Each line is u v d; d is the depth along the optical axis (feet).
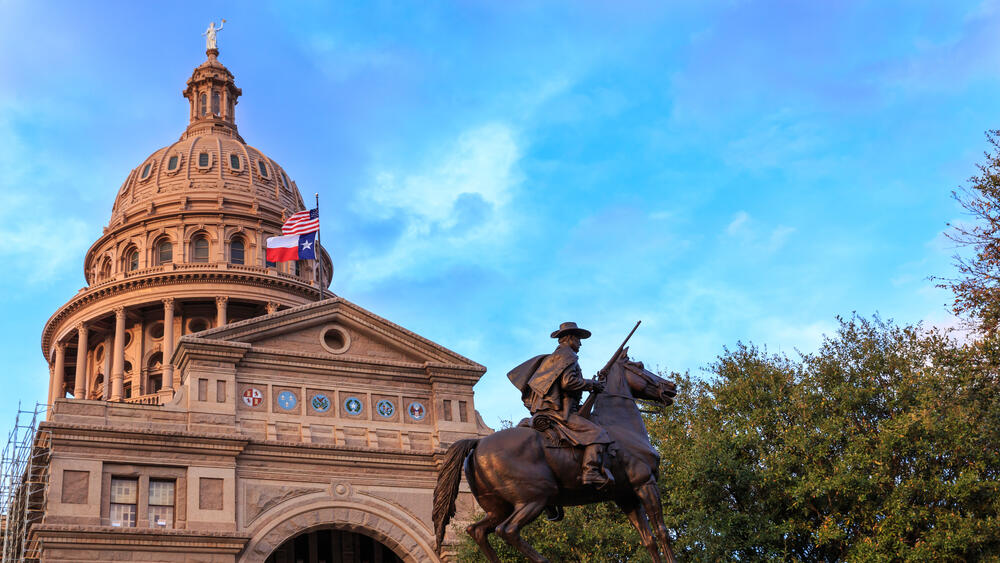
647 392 57.11
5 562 177.99
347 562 194.80
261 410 178.60
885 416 127.44
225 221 326.24
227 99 380.37
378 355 193.06
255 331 182.70
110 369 312.91
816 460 122.52
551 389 53.98
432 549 179.73
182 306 310.45
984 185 120.16
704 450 122.83
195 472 167.43
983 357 121.29
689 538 119.44
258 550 167.53
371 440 183.73
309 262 344.69
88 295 308.19
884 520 115.03
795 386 130.21
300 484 175.42
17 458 184.75
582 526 132.16
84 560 154.61
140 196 335.26
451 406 192.13
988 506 116.06
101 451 162.81
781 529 119.75
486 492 52.75
